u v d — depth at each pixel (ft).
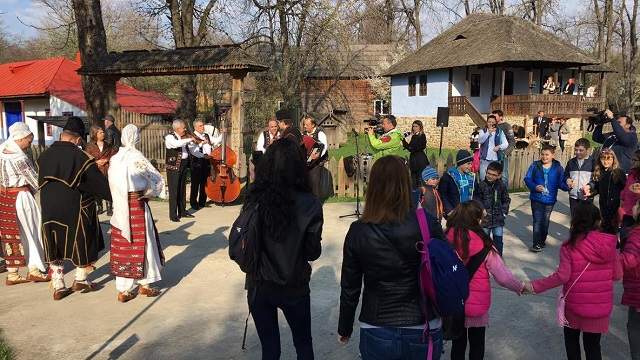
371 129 31.22
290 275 10.80
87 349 15.57
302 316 11.70
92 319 17.75
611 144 27.89
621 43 152.46
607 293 12.92
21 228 21.07
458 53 102.06
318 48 98.48
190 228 30.78
